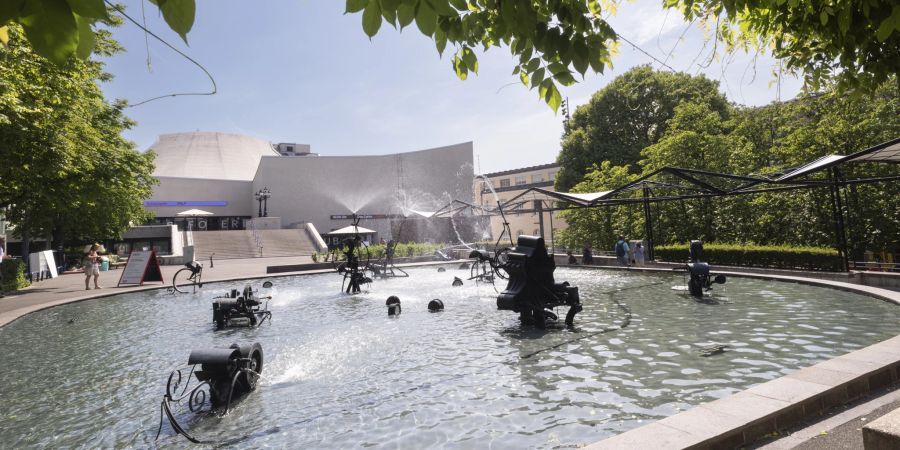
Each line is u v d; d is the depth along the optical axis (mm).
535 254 8961
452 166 60906
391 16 1812
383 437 4207
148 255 20266
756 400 3969
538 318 8594
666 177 22375
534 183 55438
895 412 2133
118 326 10891
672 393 4918
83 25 1366
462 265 23703
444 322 9672
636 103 35406
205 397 5578
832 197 13023
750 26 4172
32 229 30062
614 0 3441
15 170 15023
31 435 4680
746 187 15844
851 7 3143
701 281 11258
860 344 6469
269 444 4184
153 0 1361
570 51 2482
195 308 13430
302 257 41875
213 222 62125
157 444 4332
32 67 12656
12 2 1212
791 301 9953
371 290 16031
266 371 6508
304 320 10648
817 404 4027
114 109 25359
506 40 2652
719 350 6449
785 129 19578
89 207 28562
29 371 7156
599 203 19828
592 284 15023
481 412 4684
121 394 5898
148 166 29422
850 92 4340
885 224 15469
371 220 61156
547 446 3867
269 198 59188
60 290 18938
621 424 4223
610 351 6715
